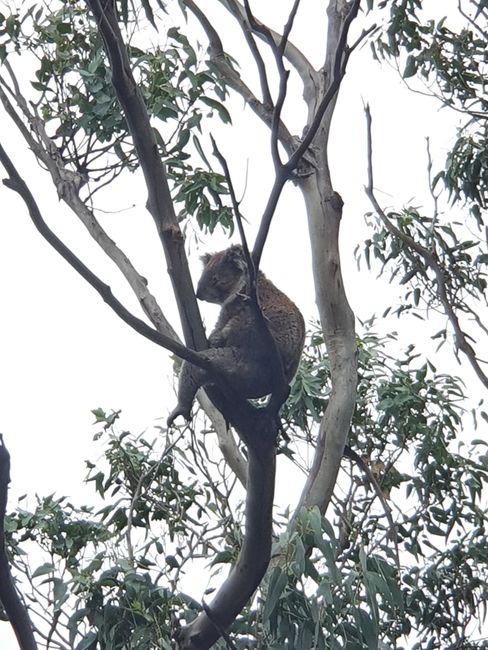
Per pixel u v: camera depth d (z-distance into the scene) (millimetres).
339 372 11391
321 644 9016
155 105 11852
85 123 11852
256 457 8047
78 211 11578
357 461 12203
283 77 7055
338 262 11586
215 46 13133
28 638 7156
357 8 7133
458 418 12898
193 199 12375
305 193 11875
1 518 6871
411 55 14336
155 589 9836
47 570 9781
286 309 10047
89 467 11820
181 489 11812
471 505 12695
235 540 11141
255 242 7402
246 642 10180
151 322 10766
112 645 9648
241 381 9250
